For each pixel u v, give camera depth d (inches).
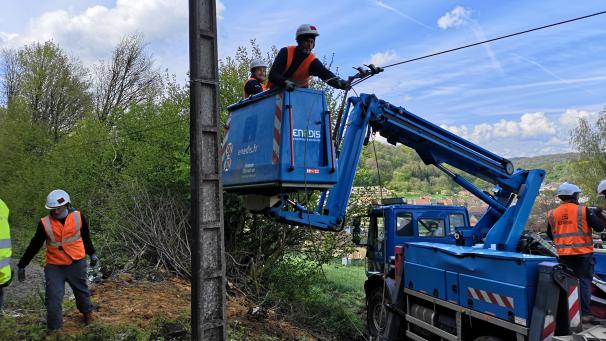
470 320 233.6
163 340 229.8
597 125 1181.1
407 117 300.4
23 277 229.3
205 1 180.2
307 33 230.1
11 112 875.4
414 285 283.3
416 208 385.7
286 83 209.6
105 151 662.5
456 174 317.7
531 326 198.5
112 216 449.1
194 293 171.6
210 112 179.8
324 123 218.7
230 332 262.5
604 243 278.4
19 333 221.9
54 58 1214.3
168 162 454.9
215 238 178.7
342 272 597.9
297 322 350.6
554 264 201.0
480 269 228.5
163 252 396.2
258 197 242.1
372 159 409.4
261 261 396.5
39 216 713.0
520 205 295.1
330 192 264.7
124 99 1413.6
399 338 308.7
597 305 234.8
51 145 883.4
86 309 241.9
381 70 239.5
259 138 222.1
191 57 175.6
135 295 310.5
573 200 244.7
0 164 783.7
